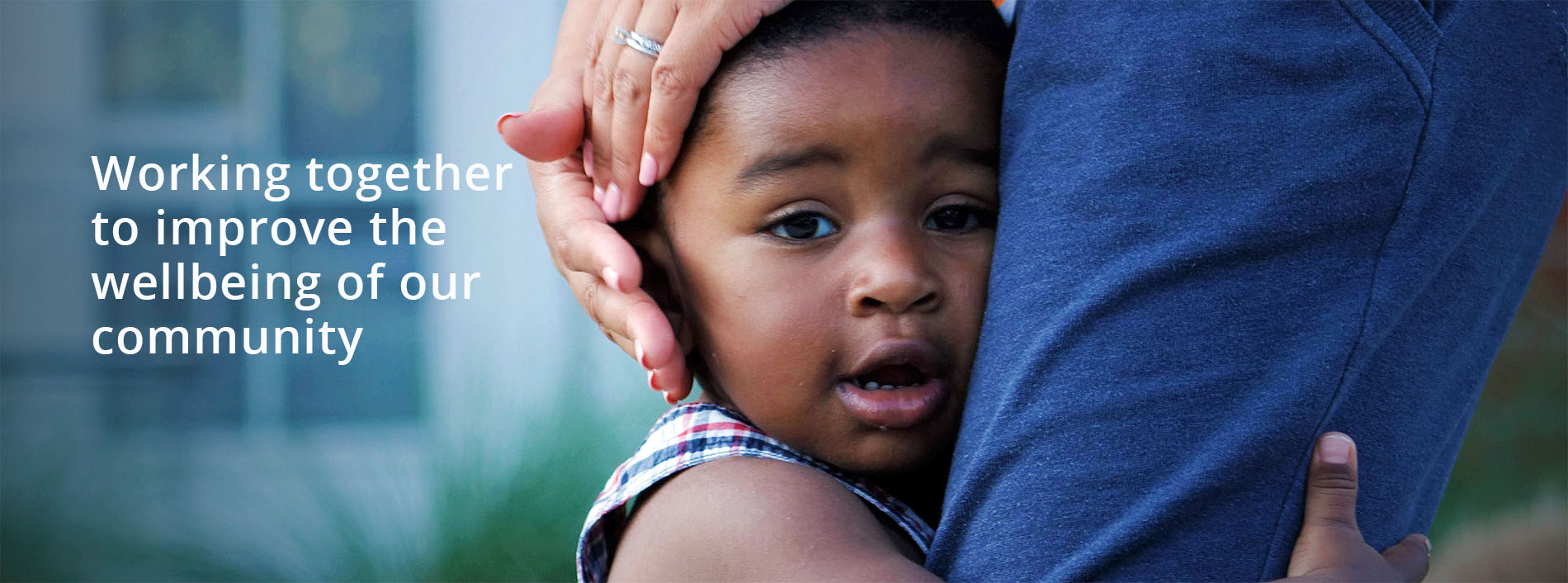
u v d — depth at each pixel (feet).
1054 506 3.26
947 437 3.91
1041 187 3.59
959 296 3.84
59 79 17.33
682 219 4.12
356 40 17.22
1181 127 3.42
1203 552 3.19
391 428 16.79
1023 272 3.54
